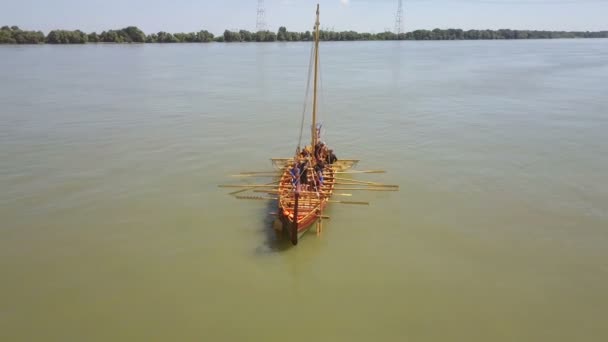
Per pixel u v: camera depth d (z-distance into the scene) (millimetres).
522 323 19484
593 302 20766
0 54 149875
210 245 25391
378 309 20281
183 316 19781
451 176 35188
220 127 49375
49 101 62469
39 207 29234
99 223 27438
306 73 102562
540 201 30578
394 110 59219
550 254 24453
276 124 51062
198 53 179625
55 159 37906
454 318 19750
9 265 23172
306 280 22297
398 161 38781
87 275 22531
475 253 24609
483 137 45719
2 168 35625
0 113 54500
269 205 30266
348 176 35281
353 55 179125
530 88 79625
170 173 35469
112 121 51250
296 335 18734
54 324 19297
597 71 111125
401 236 26391
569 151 40844
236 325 19297
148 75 95562
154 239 25844
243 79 90500
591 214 28656
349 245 25469
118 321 19484
